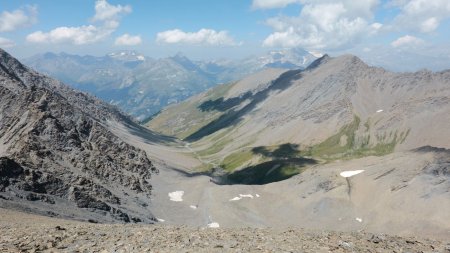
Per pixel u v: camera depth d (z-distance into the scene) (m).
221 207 157.88
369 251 27.92
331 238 32.28
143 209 154.75
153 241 31.23
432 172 131.50
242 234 34.41
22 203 99.94
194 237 32.50
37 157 140.88
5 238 33.38
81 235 35.38
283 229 39.44
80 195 122.25
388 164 151.25
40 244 31.05
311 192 152.75
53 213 96.44
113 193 157.25
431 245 30.47
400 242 31.41
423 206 120.12
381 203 131.50
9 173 109.81
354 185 147.50
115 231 37.75
